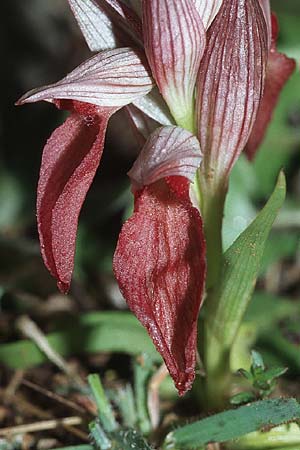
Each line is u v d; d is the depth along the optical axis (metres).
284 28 0.29
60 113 0.31
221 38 0.18
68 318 0.24
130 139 0.32
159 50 0.18
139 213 0.18
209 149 0.19
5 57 0.36
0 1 0.36
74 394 0.22
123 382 0.23
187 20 0.18
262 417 0.19
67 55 0.36
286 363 0.23
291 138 0.28
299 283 0.27
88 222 0.28
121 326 0.23
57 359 0.22
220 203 0.20
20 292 0.26
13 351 0.23
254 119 0.19
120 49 0.19
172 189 0.18
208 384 0.21
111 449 0.20
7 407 0.22
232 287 0.20
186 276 0.18
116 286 0.26
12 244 0.27
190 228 0.18
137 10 0.19
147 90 0.19
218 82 0.19
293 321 0.23
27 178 0.30
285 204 0.27
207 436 0.20
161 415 0.22
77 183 0.18
